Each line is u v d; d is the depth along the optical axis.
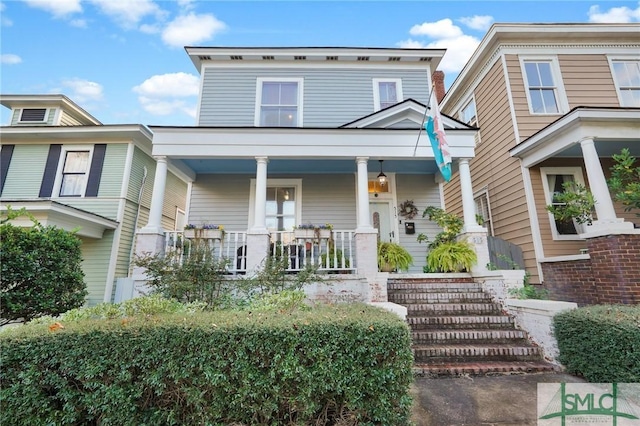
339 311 2.66
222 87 8.31
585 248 6.69
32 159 8.56
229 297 4.59
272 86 8.42
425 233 7.73
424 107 6.91
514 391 3.14
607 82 7.83
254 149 6.16
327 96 8.37
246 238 6.04
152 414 2.12
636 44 8.09
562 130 6.04
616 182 5.19
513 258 7.03
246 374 2.11
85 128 8.40
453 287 5.56
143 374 2.13
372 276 5.36
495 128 8.41
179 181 11.20
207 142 6.14
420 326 4.62
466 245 5.93
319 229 5.74
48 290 4.10
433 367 3.68
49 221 6.53
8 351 2.04
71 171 8.57
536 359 3.96
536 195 7.06
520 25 7.99
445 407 2.84
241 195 7.85
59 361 2.08
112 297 7.72
